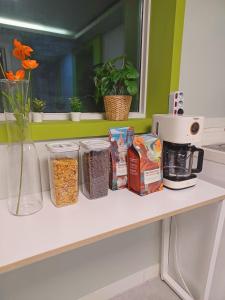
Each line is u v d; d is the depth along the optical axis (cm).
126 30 144
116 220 82
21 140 89
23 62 82
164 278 162
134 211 89
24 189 93
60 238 71
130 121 133
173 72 135
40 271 120
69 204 94
